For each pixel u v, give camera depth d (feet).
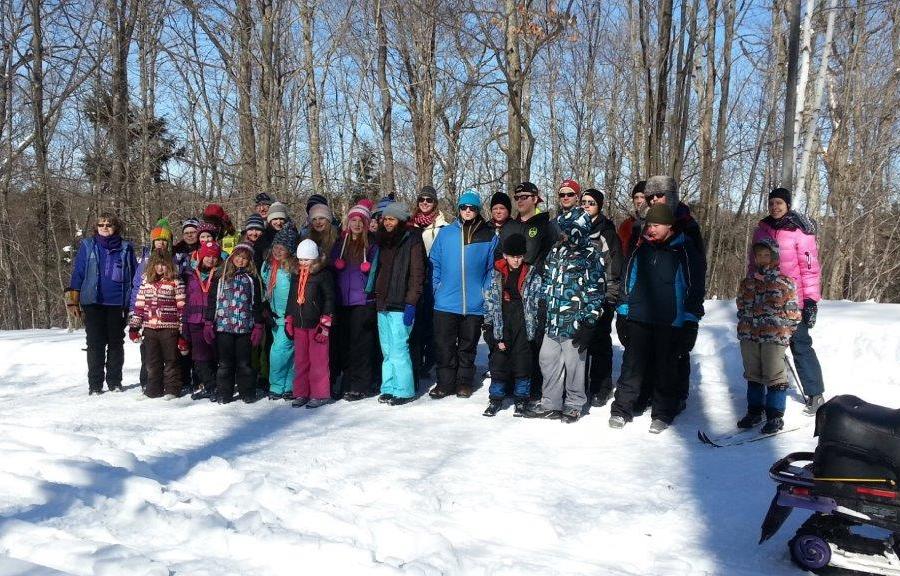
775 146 55.88
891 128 56.65
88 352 23.89
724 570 11.13
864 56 55.67
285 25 46.91
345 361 23.39
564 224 19.26
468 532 12.38
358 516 12.55
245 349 22.13
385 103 50.96
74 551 10.38
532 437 18.11
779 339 17.57
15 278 60.03
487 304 20.36
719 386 22.39
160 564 10.00
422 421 19.63
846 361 22.41
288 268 21.86
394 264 21.50
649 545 12.05
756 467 15.58
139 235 47.34
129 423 19.33
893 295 62.64
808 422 18.52
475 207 21.61
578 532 12.47
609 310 20.90
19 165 52.03
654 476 15.26
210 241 22.63
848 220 55.88
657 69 29.45
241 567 10.32
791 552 11.28
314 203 25.43
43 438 16.31
